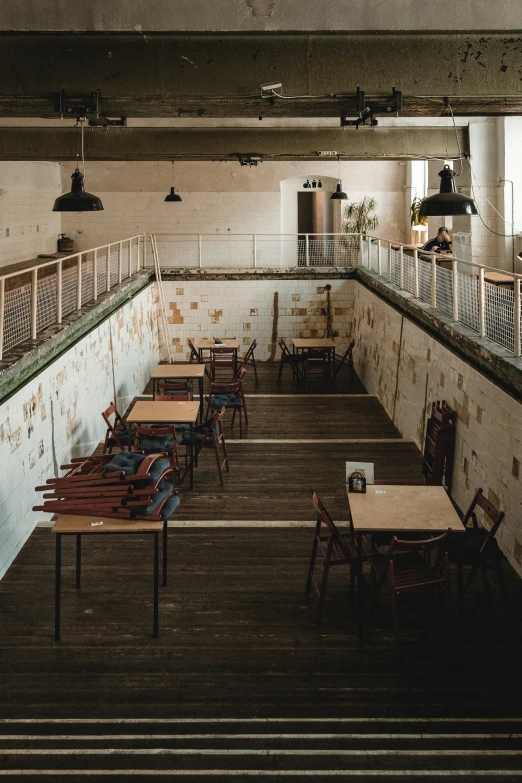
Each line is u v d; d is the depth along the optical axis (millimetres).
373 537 6449
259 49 7332
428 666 5699
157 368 12641
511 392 7355
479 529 6711
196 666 5727
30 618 6441
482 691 5371
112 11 7246
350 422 13344
